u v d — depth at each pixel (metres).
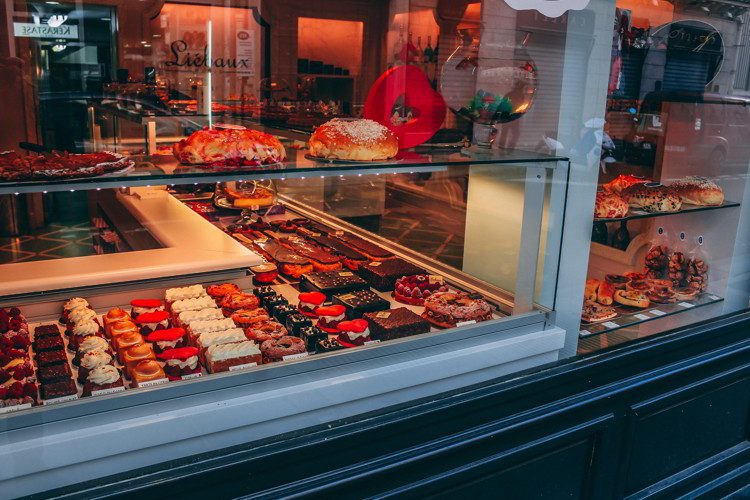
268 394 1.80
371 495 1.92
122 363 1.95
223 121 1.90
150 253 2.46
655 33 2.61
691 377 2.64
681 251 2.86
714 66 2.80
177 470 1.62
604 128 2.64
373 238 2.78
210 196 2.80
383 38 2.11
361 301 2.34
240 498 1.71
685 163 2.91
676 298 2.80
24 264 2.25
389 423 1.91
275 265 2.70
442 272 2.60
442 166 2.06
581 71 2.20
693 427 2.71
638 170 2.80
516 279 2.36
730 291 2.95
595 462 2.41
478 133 2.36
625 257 2.68
